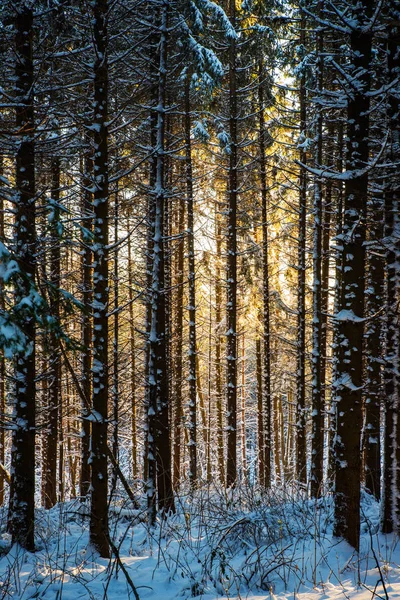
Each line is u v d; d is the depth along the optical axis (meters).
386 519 7.12
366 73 6.54
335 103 7.23
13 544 7.10
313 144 13.81
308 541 6.93
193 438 13.89
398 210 7.05
